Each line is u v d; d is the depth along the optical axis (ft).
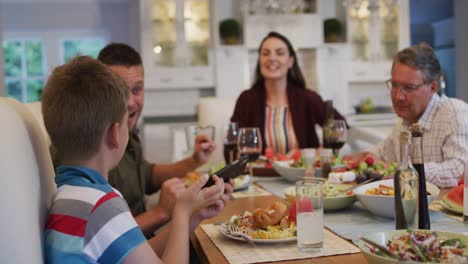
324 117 10.21
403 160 4.07
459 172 6.28
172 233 3.91
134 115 6.48
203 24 21.27
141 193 6.62
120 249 3.17
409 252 3.27
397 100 6.98
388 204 4.75
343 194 5.38
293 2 20.83
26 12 26.94
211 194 4.24
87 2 27.14
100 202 3.23
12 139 2.97
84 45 27.66
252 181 7.07
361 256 3.77
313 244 3.88
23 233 2.82
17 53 27.27
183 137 12.51
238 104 10.56
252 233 4.23
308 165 7.15
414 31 27.91
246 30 20.90
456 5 22.24
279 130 10.08
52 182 3.68
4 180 2.79
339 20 22.35
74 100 3.39
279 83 10.28
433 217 4.81
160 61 21.16
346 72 21.68
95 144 3.46
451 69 26.40
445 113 6.73
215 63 21.21
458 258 3.16
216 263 3.73
